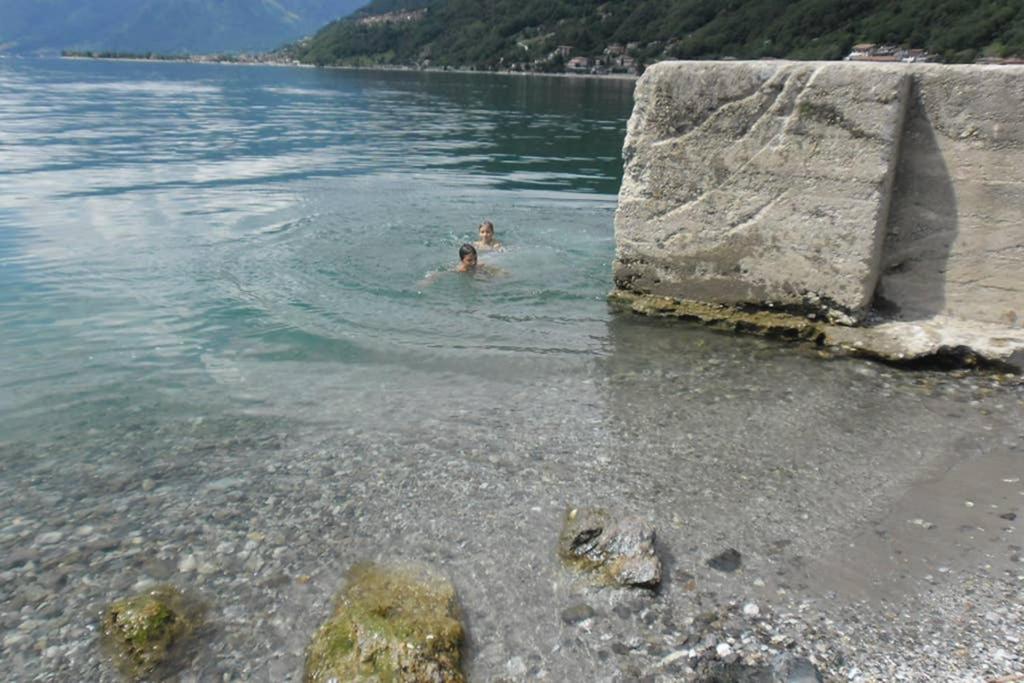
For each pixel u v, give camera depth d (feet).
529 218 35.42
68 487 13.50
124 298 23.13
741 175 19.76
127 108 92.48
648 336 20.63
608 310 22.58
